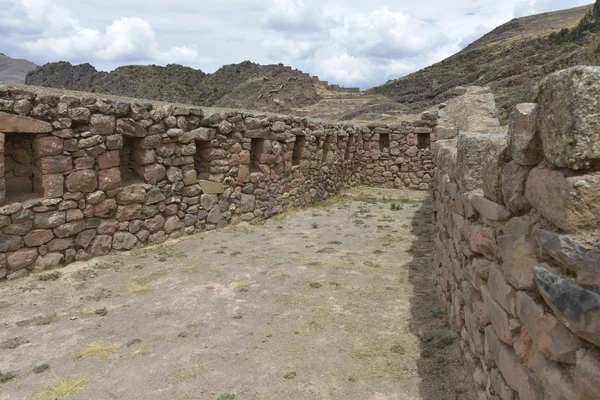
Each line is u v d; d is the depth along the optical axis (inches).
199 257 269.9
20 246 219.6
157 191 286.0
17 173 228.2
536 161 75.8
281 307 193.6
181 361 148.1
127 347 157.9
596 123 58.1
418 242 308.3
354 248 294.5
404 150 605.9
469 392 123.3
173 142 294.0
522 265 77.1
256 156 382.6
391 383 135.0
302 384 134.6
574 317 57.7
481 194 112.9
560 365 65.4
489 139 105.1
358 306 194.2
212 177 331.0
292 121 412.5
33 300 199.3
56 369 143.3
